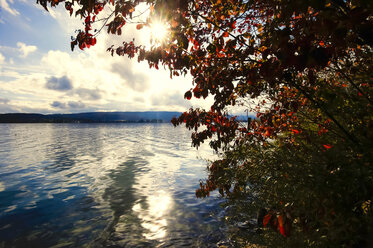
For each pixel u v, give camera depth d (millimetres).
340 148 1717
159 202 9820
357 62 2184
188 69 3143
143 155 24797
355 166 1560
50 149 30688
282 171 2516
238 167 3783
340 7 1597
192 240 6367
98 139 49719
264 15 2836
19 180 13922
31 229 7371
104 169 17344
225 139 4254
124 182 13367
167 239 6520
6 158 22562
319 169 1736
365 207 1918
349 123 2152
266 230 3760
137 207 9258
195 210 8703
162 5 2209
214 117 4293
